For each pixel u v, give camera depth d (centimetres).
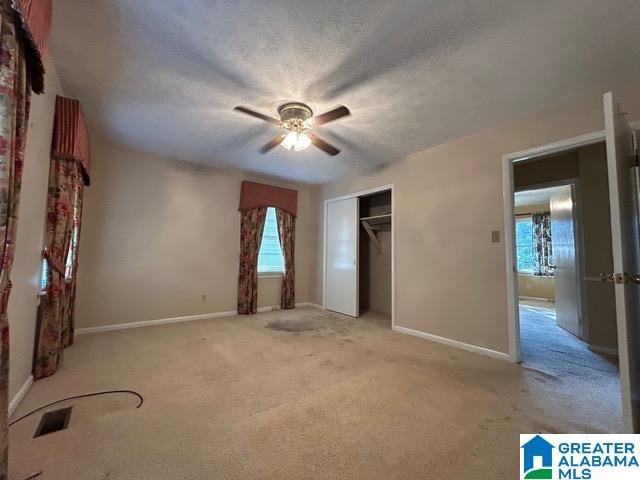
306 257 564
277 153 382
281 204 517
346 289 482
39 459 134
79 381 218
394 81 217
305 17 159
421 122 283
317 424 166
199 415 174
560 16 156
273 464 134
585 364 265
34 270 202
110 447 144
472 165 310
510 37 172
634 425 139
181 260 419
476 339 297
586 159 327
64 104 232
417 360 271
